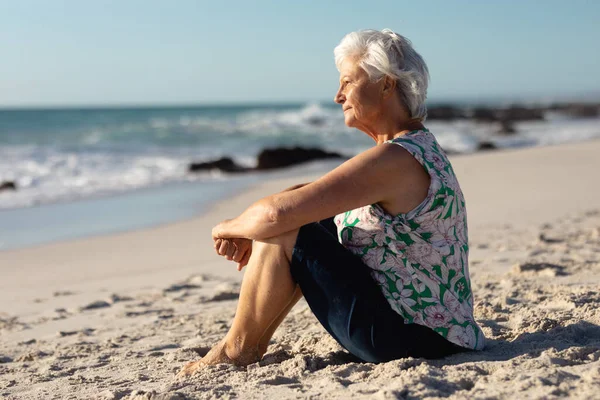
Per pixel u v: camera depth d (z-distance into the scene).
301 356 2.61
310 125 47.34
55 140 32.41
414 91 2.30
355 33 2.33
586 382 2.00
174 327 4.00
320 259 2.29
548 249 5.56
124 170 19.08
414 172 2.20
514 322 3.12
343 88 2.38
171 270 6.51
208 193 13.72
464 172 14.34
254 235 2.32
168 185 15.44
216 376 2.43
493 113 58.06
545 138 33.06
